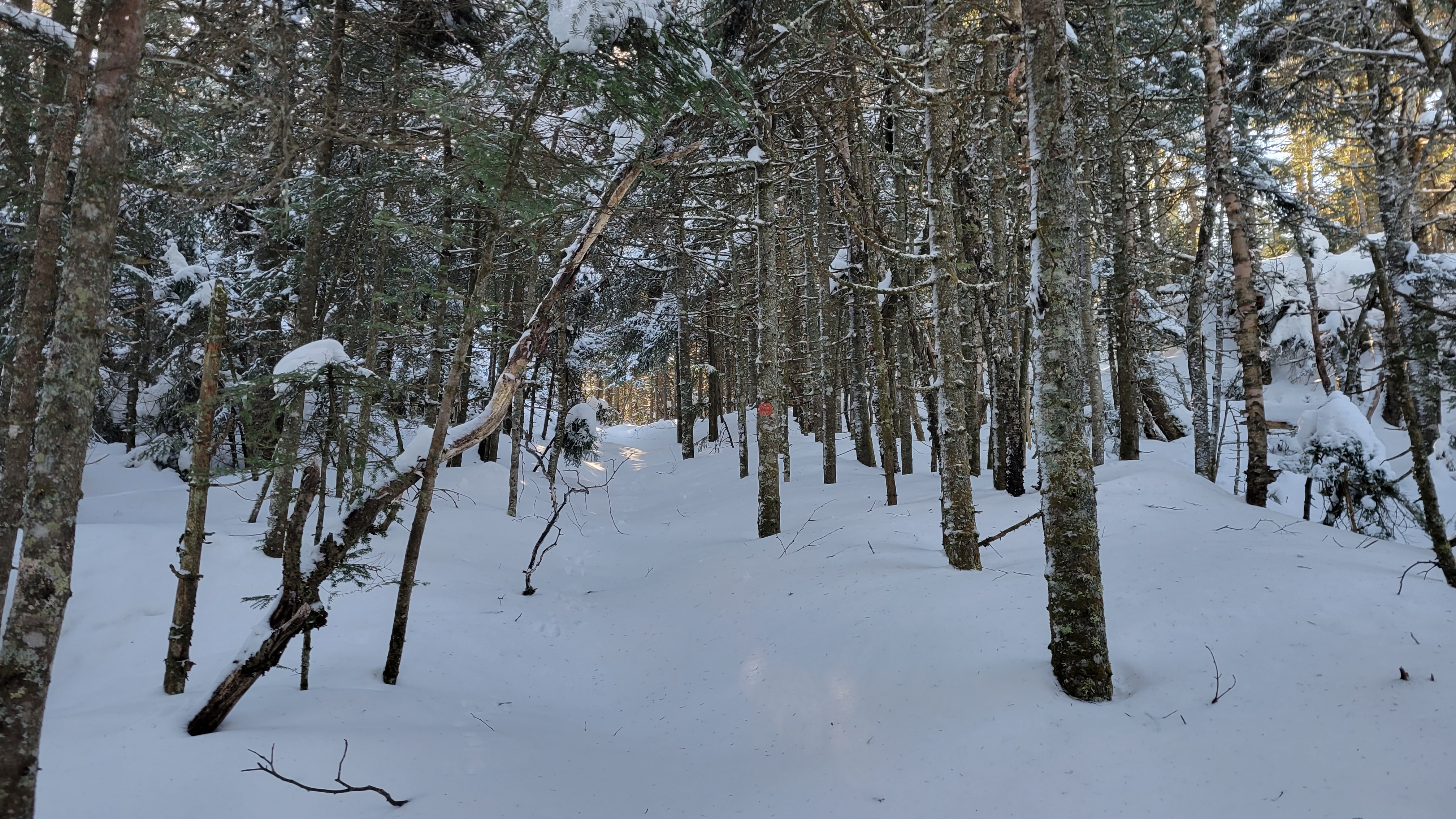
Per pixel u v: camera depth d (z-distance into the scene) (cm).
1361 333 955
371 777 364
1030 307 425
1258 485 758
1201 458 1053
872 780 360
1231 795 294
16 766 260
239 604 636
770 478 959
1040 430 409
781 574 739
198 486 472
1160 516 697
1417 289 827
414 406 1448
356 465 516
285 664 532
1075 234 416
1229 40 1153
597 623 743
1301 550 540
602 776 420
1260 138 1360
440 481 1300
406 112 614
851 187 1006
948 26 806
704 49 523
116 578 652
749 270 1766
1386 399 1466
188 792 335
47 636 271
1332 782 288
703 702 528
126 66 298
